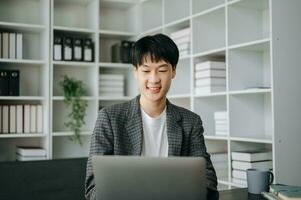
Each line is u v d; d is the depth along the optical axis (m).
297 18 2.59
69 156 3.94
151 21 4.05
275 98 2.47
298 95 2.56
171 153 1.50
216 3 3.36
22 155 3.44
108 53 4.18
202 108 3.27
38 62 3.51
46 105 3.53
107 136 1.43
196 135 1.56
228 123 2.88
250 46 2.76
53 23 3.72
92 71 3.83
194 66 3.25
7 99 3.46
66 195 2.38
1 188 2.22
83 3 3.95
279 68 2.49
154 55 1.36
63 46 3.63
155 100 1.43
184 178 1.06
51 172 2.37
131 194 1.08
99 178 1.10
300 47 2.59
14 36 3.48
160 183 1.07
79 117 3.73
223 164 3.15
